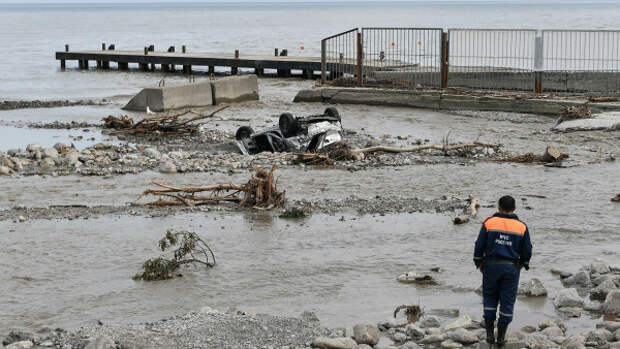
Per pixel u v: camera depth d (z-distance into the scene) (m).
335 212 15.84
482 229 8.79
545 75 33.97
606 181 18.62
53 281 11.80
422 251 13.08
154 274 11.81
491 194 17.38
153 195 17.66
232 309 10.28
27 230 14.72
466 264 12.31
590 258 12.48
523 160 21.33
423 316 9.91
